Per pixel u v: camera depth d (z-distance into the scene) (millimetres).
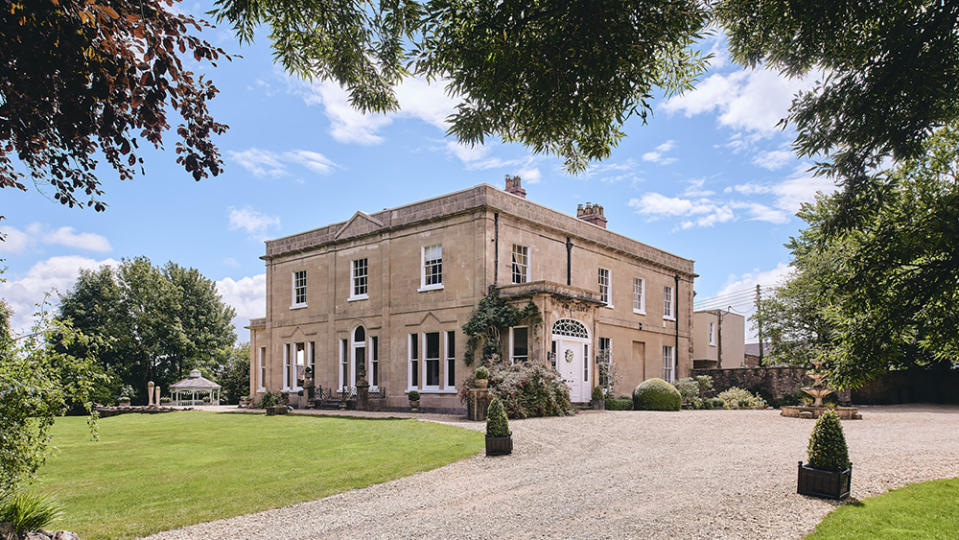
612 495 7086
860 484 7398
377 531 5961
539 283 17031
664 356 26125
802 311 23422
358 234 21938
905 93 4461
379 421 15250
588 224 22391
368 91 6648
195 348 37781
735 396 22172
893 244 4570
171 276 39125
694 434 12172
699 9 4797
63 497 7391
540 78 4703
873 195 4777
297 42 6078
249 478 8516
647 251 25484
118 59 3906
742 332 33125
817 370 16062
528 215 19781
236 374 37875
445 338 18953
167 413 23812
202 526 6176
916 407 21688
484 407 15297
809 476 6875
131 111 4227
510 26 4582
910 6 4402
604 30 4301
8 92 3859
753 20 5348
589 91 4844
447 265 19156
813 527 5773
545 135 5477
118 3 3771
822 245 5570
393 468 8922
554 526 5961
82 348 31125
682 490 7211
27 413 5207
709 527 5793
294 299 24578
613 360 22578
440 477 8406
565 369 18125
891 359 4797
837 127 4785
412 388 19781
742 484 7441
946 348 4938
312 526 6152
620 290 23562
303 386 23234
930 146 4875
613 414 16516
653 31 4648
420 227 20078
